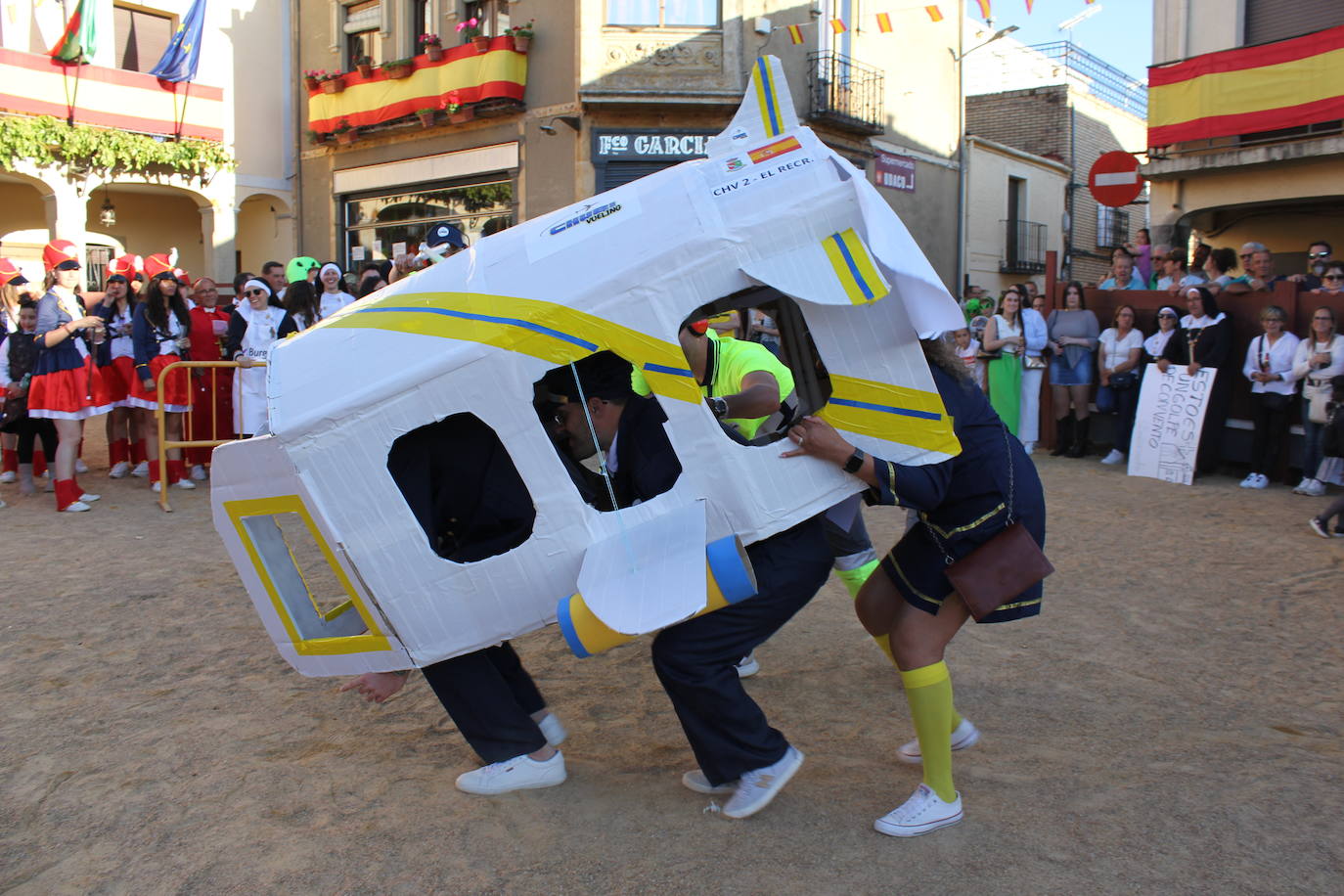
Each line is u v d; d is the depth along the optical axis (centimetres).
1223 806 292
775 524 273
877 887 255
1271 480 832
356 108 1700
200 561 589
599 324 264
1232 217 1304
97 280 1848
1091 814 290
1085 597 512
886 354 271
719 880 259
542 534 272
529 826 288
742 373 335
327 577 563
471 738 308
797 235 265
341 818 295
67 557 596
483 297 269
